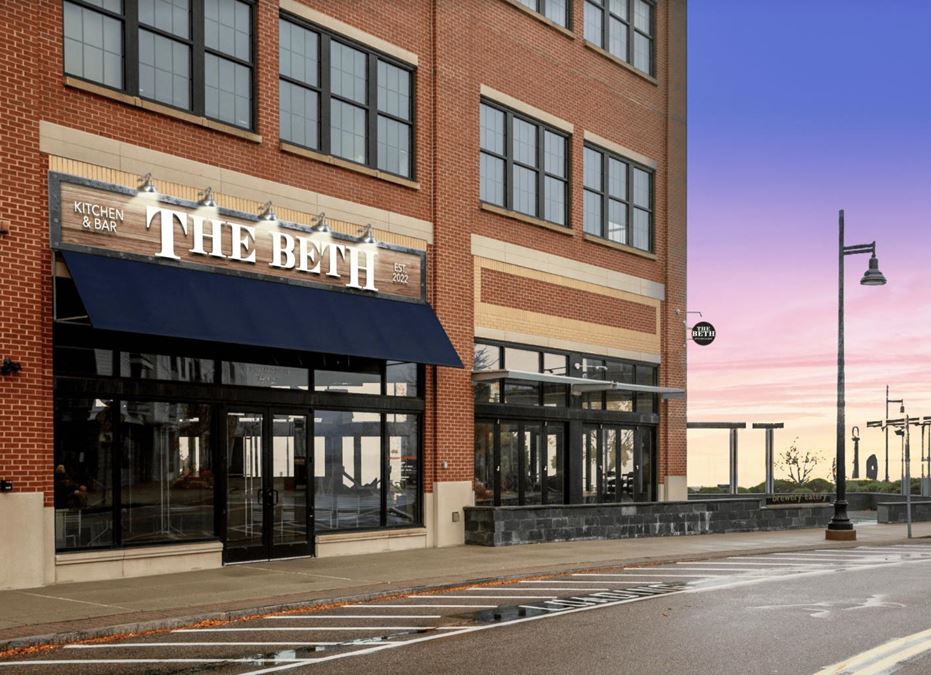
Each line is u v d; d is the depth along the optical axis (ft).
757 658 34.42
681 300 108.37
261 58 65.00
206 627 41.63
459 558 67.05
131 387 56.39
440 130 78.33
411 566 61.82
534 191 90.12
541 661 33.99
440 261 77.15
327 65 70.18
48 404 52.26
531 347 87.45
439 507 75.97
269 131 65.16
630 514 87.56
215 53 62.80
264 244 63.52
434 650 35.91
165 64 59.93
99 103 55.77
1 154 50.98
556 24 92.58
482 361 82.12
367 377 71.82
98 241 54.85
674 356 106.42
